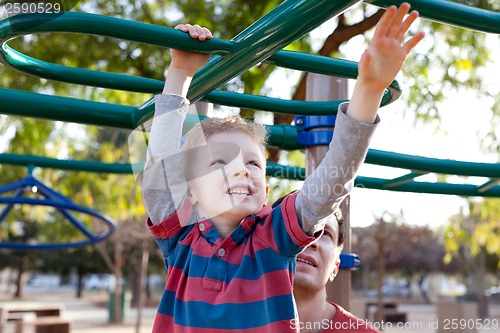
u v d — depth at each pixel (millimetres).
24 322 8547
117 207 6898
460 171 2035
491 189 2414
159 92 1654
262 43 1134
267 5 4000
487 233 6598
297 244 1177
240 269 1186
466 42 4090
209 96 1708
